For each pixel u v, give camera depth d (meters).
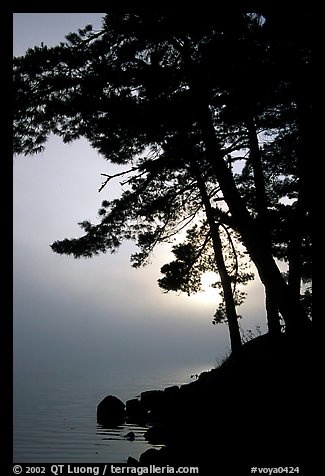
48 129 15.02
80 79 13.41
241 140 17.09
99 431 20.97
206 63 10.70
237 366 17.64
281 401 12.21
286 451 9.79
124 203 17.88
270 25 9.87
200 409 16.33
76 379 96.00
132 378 92.00
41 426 23.22
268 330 20.30
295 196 18.67
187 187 18.52
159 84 11.81
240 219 14.85
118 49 13.23
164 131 12.63
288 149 16.33
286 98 10.47
